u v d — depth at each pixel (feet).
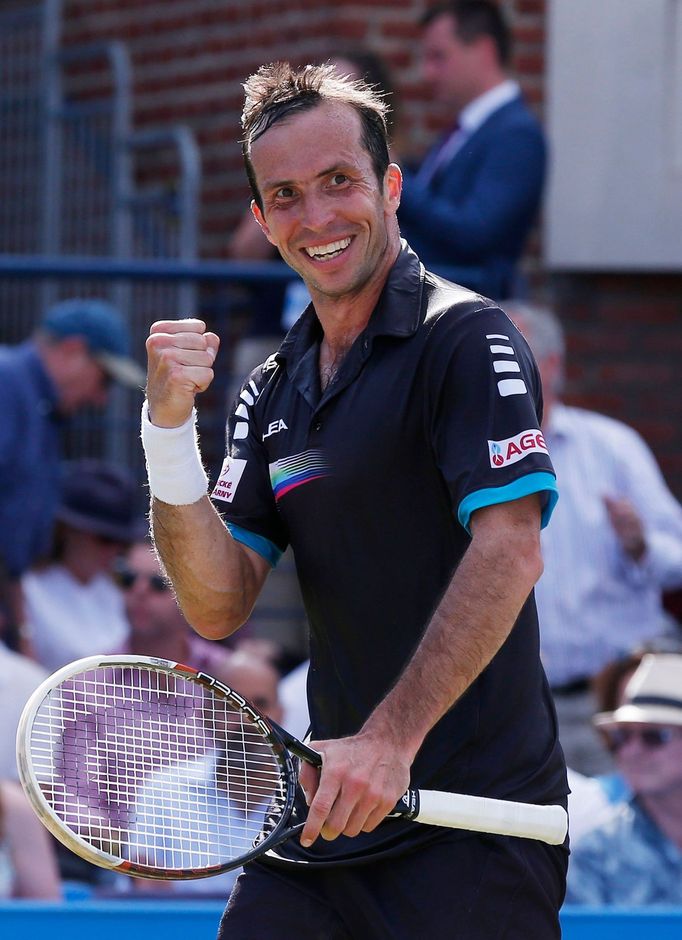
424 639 29.63
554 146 86.12
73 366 69.46
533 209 72.69
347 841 32.22
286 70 32.45
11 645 65.05
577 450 68.39
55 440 69.92
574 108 85.87
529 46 86.02
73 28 94.94
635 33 85.10
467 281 71.61
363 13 83.97
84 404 71.26
